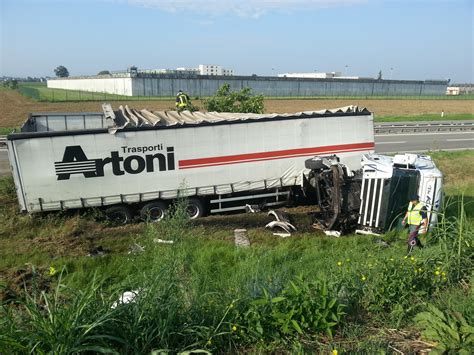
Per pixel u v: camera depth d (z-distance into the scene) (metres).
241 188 14.24
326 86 82.94
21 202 12.34
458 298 6.45
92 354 4.85
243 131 13.89
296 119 14.45
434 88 95.62
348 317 6.14
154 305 5.35
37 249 10.72
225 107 22.34
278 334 5.56
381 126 33.50
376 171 11.79
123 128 12.71
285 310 5.73
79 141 12.41
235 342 5.53
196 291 6.17
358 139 15.38
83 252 10.66
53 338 4.47
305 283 6.38
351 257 9.09
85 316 4.86
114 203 13.06
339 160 14.14
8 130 30.70
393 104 63.69
